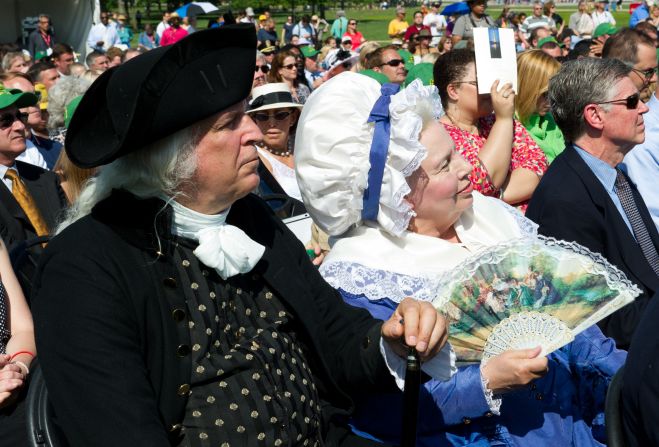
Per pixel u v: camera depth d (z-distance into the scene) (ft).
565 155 11.35
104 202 6.20
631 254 10.76
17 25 71.26
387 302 8.32
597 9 75.20
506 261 7.89
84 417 5.55
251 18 70.18
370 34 132.26
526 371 7.52
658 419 6.59
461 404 7.70
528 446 8.30
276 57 27.02
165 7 172.86
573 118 11.39
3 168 14.26
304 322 6.87
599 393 9.00
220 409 6.07
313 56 42.75
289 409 6.36
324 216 8.72
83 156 6.18
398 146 8.14
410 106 8.15
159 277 6.08
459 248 8.88
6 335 10.16
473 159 12.61
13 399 8.94
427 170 8.46
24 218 13.60
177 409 5.95
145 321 5.92
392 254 8.58
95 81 6.23
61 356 5.64
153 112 5.88
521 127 14.10
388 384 6.90
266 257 6.90
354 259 8.47
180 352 6.01
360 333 7.21
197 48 6.00
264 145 17.51
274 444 6.21
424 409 7.83
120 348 5.70
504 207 9.80
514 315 7.89
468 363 8.07
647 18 76.38
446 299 7.88
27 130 19.17
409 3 210.38
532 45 46.44
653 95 14.89
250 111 17.20
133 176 6.24
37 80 29.45
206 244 6.26
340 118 8.34
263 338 6.50
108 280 5.82
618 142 11.19
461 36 41.45
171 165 6.12
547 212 10.99
